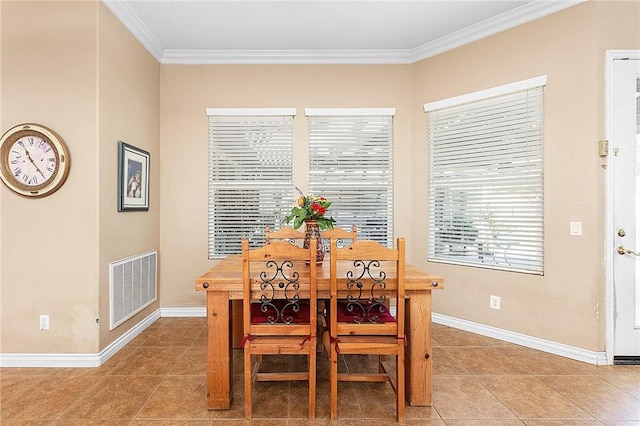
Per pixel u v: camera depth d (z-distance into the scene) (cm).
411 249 352
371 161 353
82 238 239
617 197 240
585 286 244
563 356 253
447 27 301
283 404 193
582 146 245
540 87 266
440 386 212
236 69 349
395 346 179
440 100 326
